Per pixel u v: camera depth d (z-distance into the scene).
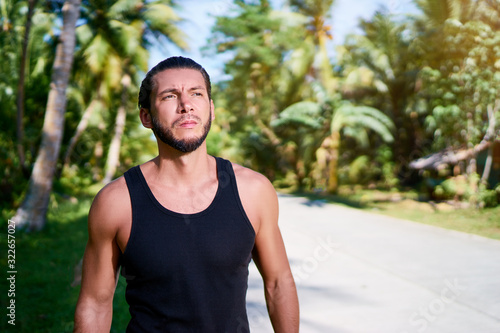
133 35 18.75
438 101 13.96
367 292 5.01
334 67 24.91
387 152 22.05
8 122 12.66
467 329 3.89
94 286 1.22
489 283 5.31
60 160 19.56
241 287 1.20
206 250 1.14
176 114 1.17
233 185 1.22
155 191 1.19
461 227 10.01
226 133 29.20
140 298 1.16
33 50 14.21
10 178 12.31
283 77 24.88
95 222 1.19
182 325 1.14
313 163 24.16
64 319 3.99
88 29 18.67
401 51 21.59
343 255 6.91
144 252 1.13
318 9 21.39
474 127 13.41
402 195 18.55
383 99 23.75
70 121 20.00
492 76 12.57
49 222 9.93
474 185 13.41
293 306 1.30
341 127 22.28
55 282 5.28
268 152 28.95
